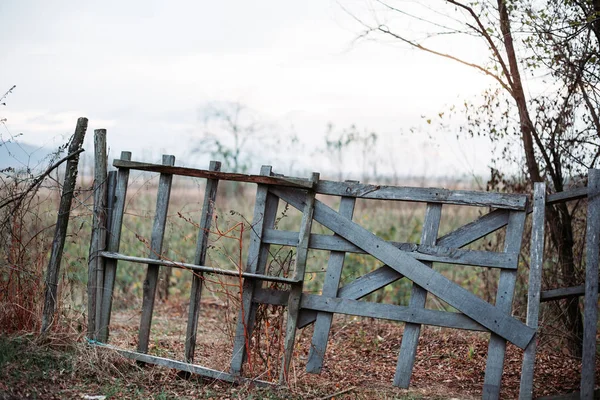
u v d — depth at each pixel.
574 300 6.48
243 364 5.63
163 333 7.52
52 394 4.87
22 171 5.84
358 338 7.53
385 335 7.69
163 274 9.93
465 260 5.27
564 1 6.04
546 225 6.72
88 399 4.87
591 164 6.26
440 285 5.28
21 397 4.68
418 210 11.59
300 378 5.68
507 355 6.68
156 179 7.65
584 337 5.16
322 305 5.45
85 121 5.88
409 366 5.34
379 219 11.11
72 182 5.84
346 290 5.48
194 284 5.62
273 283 5.59
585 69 6.05
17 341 5.41
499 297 5.22
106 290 5.82
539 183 5.35
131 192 11.16
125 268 9.96
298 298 5.42
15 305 5.73
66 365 5.36
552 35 6.05
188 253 10.15
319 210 5.54
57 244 5.79
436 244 5.38
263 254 5.62
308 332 7.61
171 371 5.65
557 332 6.68
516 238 5.23
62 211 5.82
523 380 5.06
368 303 5.41
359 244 5.43
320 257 10.38
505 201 5.24
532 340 5.11
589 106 6.17
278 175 5.71
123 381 5.35
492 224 5.32
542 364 6.37
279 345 5.59
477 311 5.20
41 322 5.71
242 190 14.16
